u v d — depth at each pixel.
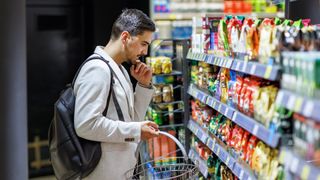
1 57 3.35
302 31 1.88
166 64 3.62
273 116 1.74
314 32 1.89
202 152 3.21
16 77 3.45
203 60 2.94
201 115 3.24
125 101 2.38
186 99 3.60
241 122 2.12
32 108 5.57
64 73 5.69
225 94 2.59
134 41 2.36
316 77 1.32
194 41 3.32
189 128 3.50
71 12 5.60
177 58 3.90
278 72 1.62
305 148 1.45
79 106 2.23
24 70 3.51
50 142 2.46
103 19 5.34
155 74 3.60
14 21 3.38
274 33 1.78
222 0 4.96
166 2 4.84
